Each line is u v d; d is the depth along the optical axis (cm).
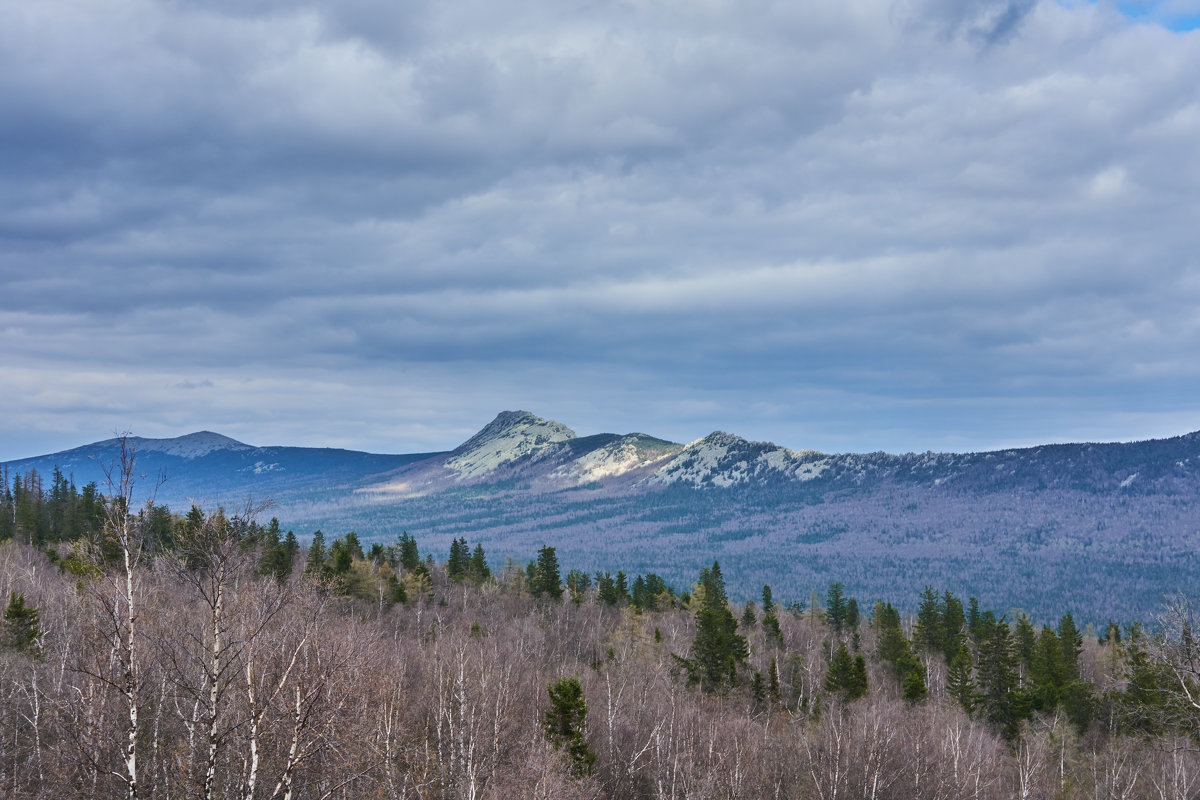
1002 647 9681
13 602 5631
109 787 3344
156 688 3916
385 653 6391
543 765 5306
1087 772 7675
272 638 3394
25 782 3803
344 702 3662
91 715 3178
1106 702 9325
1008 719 9225
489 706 6378
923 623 14088
